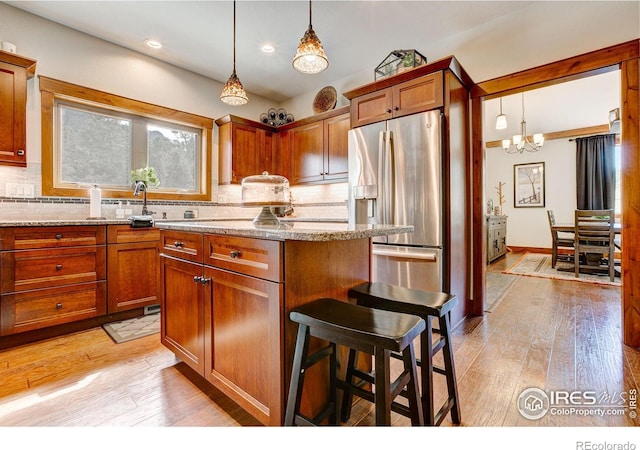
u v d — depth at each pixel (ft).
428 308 4.10
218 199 12.98
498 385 5.46
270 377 4.04
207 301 5.13
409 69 8.56
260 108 14.61
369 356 5.49
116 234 8.56
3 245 6.92
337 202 13.07
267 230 4.11
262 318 4.16
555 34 8.04
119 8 8.48
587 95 14.55
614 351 6.68
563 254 19.90
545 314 9.19
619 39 7.22
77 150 9.74
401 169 8.63
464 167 9.14
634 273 6.82
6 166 7.98
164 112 11.35
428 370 4.03
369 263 5.49
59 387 5.47
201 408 4.91
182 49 10.58
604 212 13.16
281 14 8.76
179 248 5.89
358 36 9.87
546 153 21.83
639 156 6.77
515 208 23.13
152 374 5.92
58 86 9.08
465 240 9.17
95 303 8.20
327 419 4.48
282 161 14.14
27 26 8.61
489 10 8.59
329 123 12.19
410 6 8.41
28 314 7.23
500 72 8.92
